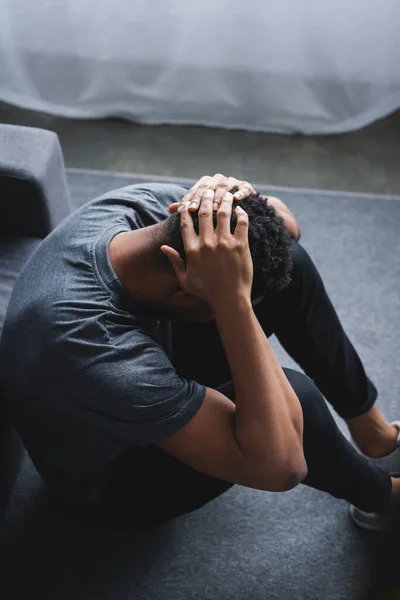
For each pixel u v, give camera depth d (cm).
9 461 129
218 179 97
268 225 91
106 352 88
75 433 102
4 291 133
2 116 234
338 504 145
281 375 96
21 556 137
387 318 176
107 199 104
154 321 97
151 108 230
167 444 93
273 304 121
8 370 101
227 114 230
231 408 95
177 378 91
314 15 204
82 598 132
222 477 97
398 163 221
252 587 133
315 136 231
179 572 135
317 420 110
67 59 221
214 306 90
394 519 139
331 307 125
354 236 196
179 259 87
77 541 139
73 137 229
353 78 217
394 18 203
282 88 221
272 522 142
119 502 119
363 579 135
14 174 136
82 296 90
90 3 207
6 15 212
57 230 101
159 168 219
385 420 143
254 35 209
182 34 212
